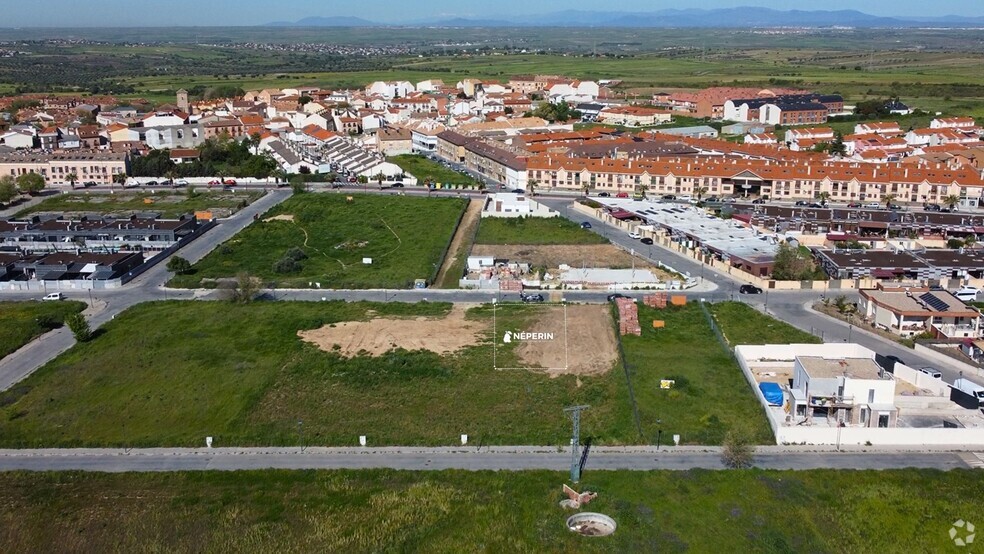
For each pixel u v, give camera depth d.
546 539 79.31
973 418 102.50
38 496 87.69
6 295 157.75
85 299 154.75
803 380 103.56
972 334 131.75
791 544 78.50
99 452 97.06
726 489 87.06
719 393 110.44
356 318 141.00
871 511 83.12
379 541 79.44
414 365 119.56
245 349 127.12
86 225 199.00
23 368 122.50
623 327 133.12
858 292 150.75
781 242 176.75
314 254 185.75
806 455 94.31
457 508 84.50
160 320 140.62
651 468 91.62
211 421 103.94
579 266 172.25
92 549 79.38
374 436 99.25
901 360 121.56
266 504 85.88
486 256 180.50
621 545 78.38
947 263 163.00
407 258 179.38
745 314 142.38
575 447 88.12
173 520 83.25
